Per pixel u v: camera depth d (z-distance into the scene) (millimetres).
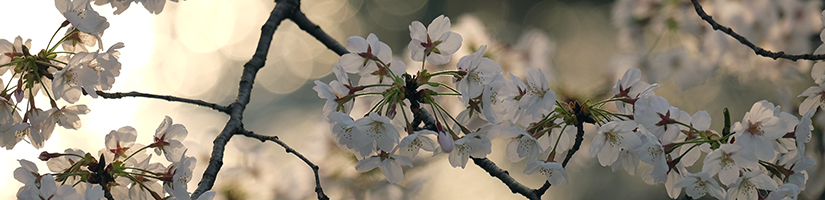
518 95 1365
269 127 4789
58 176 1350
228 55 5738
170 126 1396
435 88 1740
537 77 1359
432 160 2062
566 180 1363
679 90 2248
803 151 1352
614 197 3445
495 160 3482
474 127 1496
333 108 1364
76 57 1346
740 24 2043
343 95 1370
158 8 1424
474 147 1369
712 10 2094
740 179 1346
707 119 1369
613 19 2264
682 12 2092
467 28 1762
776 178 1386
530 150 1377
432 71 1754
